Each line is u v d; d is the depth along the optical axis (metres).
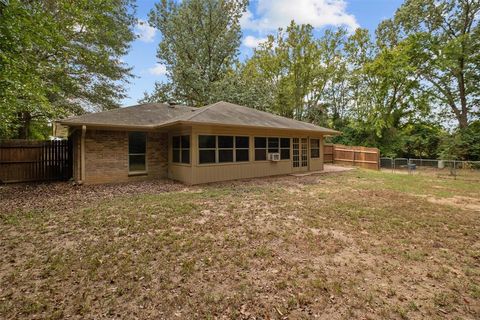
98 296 2.51
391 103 19.25
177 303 2.42
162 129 10.18
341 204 6.29
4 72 6.32
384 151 18.00
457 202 6.65
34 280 2.79
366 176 11.70
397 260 3.36
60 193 7.49
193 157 9.02
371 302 2.45
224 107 11.55
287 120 13.23
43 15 7.18
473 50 16.03
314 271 3.04
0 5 6.21
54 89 8.25
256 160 11.09
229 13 21.59
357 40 21.05
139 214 5.30
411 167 13.59
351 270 3.08
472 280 2.87
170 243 3.83
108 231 4.32
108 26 12.89
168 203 6.25
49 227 4.50
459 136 15.43
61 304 2.38
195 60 21.70
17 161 9.31
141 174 10.09
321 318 2.23
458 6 16.34
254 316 2.26
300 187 8.70
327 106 25.00
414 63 17.97
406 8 17.75
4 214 5.27
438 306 2.41
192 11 20.94
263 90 21.05
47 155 9.86
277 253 3.52
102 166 9.12
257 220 5.00
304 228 4.55
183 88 21.52
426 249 3.71
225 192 7.71
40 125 16.00
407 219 5.13
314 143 14.04
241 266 3.14
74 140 9.66
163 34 21.92
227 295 2.55
